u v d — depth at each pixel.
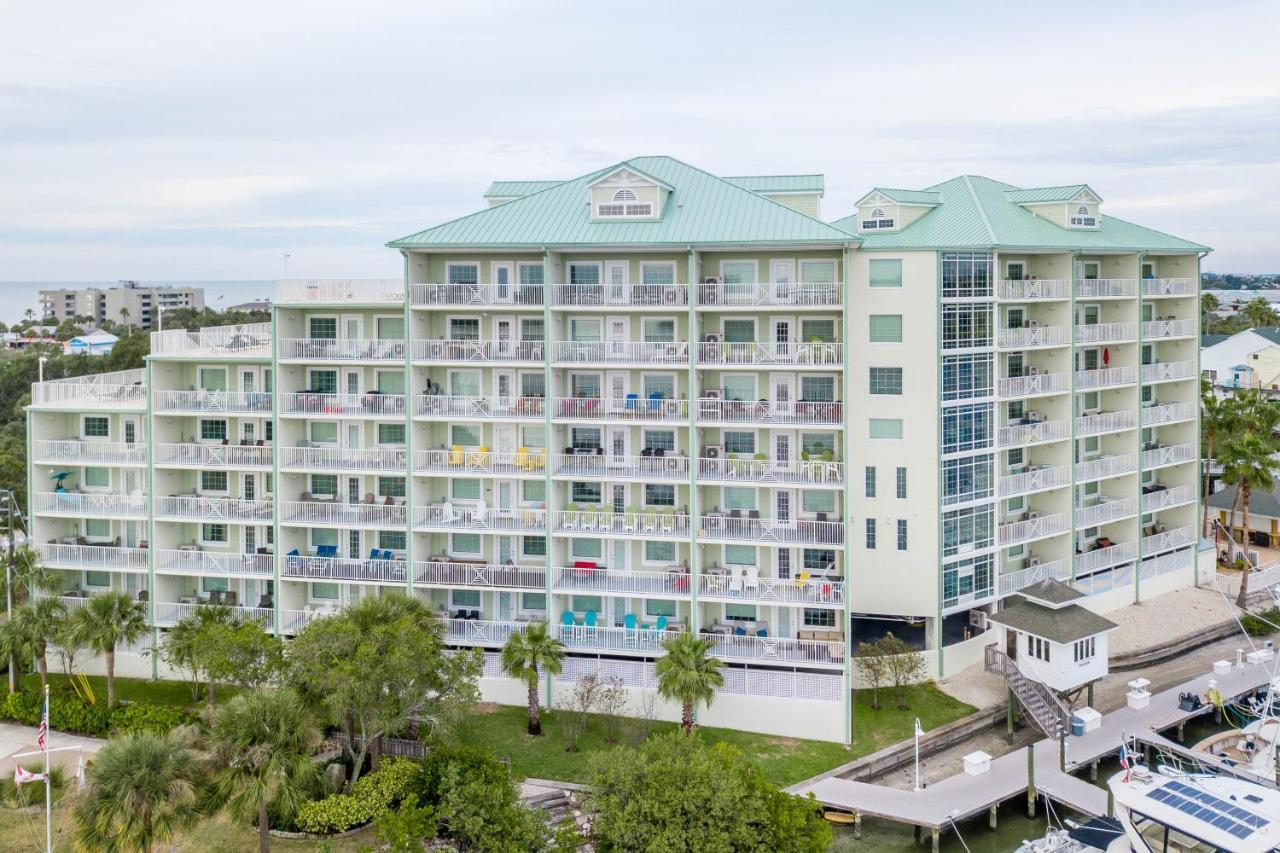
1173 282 61.66
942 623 49.50
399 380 50.31
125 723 43.19
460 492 50.31
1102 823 36.41
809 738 43.44
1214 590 61.94
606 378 48.84
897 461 48.75
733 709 44.28
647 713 44.94
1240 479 63.88
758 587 45.66
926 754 43.38
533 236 46.38
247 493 51.62
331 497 50.97
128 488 52.38
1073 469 55.06
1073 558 55.31
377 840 35.44
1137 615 57.69
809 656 44.84
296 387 50.09
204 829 36.50
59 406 51.03
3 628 44.62
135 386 51.88
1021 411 55.59
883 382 48.62
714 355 46.28
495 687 46.88
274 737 31.91
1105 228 58.97
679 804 31.16
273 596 50.03
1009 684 44.53
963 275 48.75
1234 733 44.16
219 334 51.19
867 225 51.53
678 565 48.44
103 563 50.88
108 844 29.67
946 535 49.09
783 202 51.72
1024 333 52.53
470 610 49.66
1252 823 33.34
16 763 40.09
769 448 48.06
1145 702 46.78
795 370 46.12
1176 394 64.00
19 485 74.06
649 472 46.97
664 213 47.28
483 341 47.75
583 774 39.88
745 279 47.56
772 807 32.31
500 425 49.94
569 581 47.16
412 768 37.72
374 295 48.56
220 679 40.84
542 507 49.53
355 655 36.81
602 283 48.00
